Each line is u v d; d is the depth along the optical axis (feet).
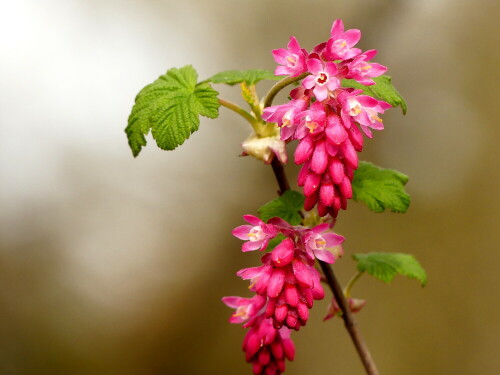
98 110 1.75
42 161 1.74
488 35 1.67
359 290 1.74
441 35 1.68
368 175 1.07
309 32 1.70
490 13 1.66
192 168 1.75
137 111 1.02
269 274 0.94
